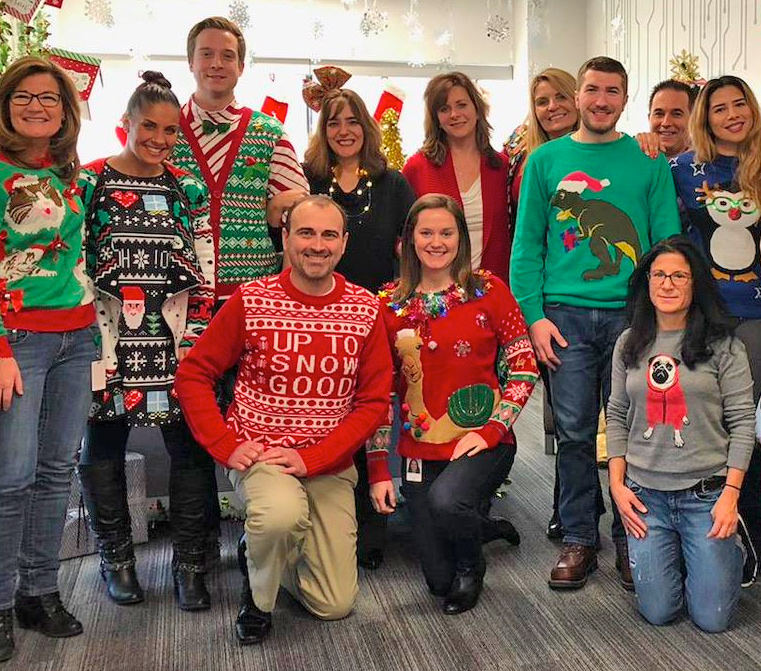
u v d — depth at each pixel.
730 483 2.25
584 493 2.59
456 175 3.06
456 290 2.49
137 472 2.93
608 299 2.54
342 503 2.41
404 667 2.13
